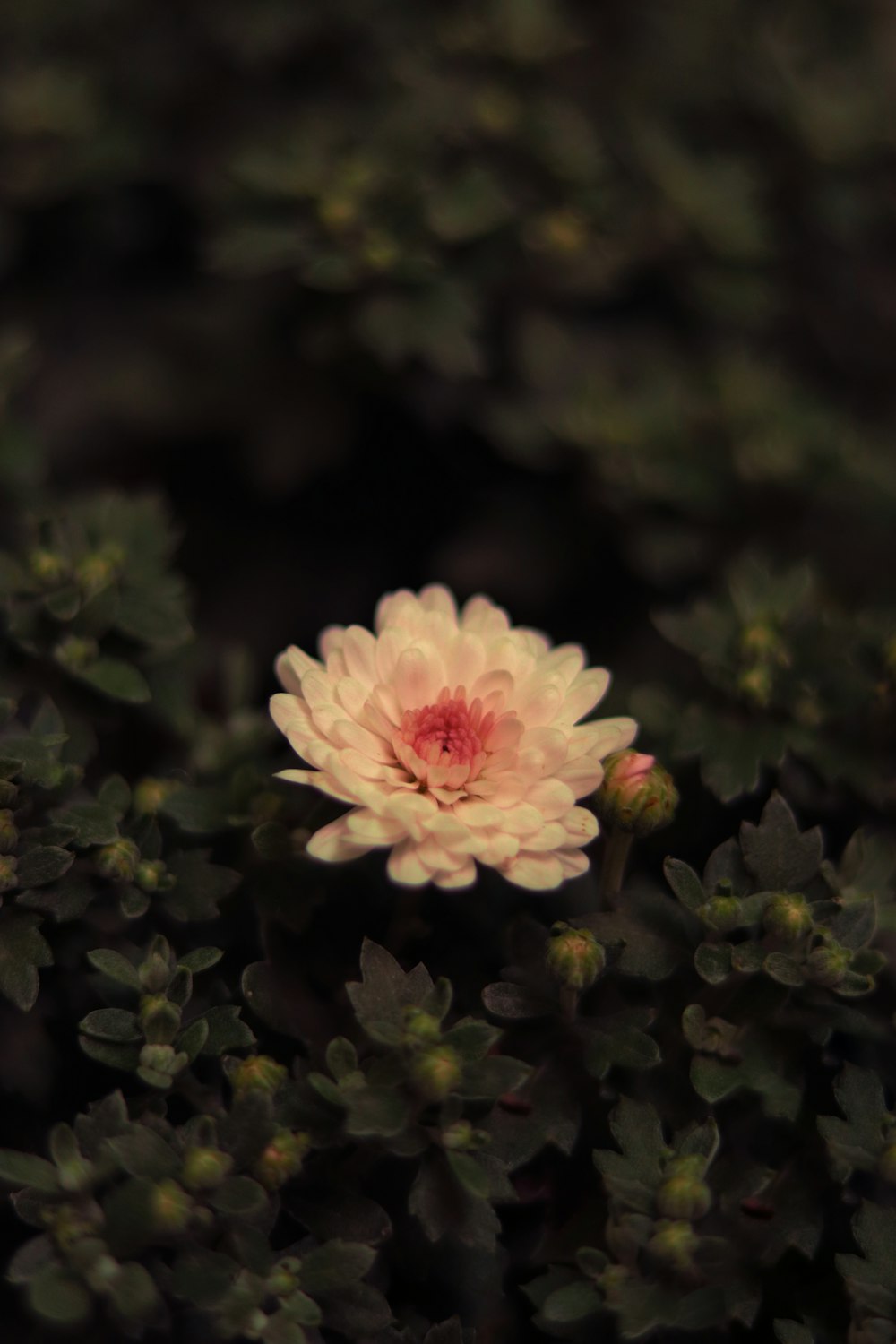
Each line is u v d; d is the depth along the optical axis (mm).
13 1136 556
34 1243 525
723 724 584
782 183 756
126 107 774
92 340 712
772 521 665
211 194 688
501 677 553
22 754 557
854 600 668
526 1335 552
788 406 677
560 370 681
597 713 594
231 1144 529
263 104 775
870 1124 542
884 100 803
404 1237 549
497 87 706
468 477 690
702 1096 539
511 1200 541
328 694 548
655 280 715
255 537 704
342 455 679
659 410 671
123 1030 542
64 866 547
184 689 597
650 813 547
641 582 670
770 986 548
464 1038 532
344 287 647
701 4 843
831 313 768
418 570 696
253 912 571
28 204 709
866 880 571
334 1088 531
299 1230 548
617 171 729
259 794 572
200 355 696
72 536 594
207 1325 534
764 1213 547
